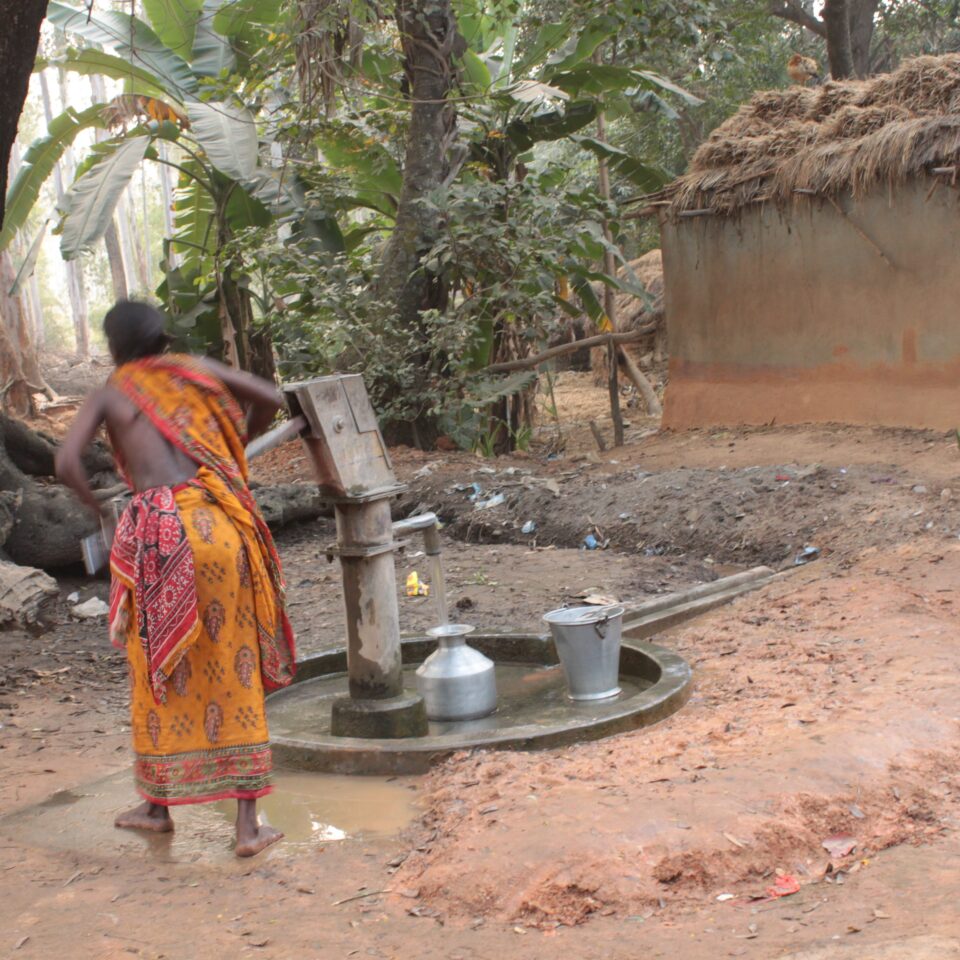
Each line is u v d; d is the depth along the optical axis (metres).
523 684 5.13
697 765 3.72
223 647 3.57
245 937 2.98
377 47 11.71
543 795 3.57
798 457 9.27
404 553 8.42
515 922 2.96
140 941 2.99
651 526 8.31
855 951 2.56
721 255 11.23
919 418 9.59
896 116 9.76
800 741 3.82
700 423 11.56
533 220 11.58
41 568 7.76
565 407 16.59
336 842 3.60
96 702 5.43
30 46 6.13
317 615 6.83
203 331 14.02
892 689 4.35
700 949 2.71
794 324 10.61
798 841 3.22
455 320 11.54
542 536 8.80
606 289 13.62
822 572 6.75
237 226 13.23
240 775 3.58
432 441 12.41
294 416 4.25
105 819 3.93
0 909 3.24
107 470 8.38
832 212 10.12
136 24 12.62
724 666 5.08
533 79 12.40
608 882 3.02
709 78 18.61
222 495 3.58
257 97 11.90
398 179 12.91
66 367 32.34
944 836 3.29
